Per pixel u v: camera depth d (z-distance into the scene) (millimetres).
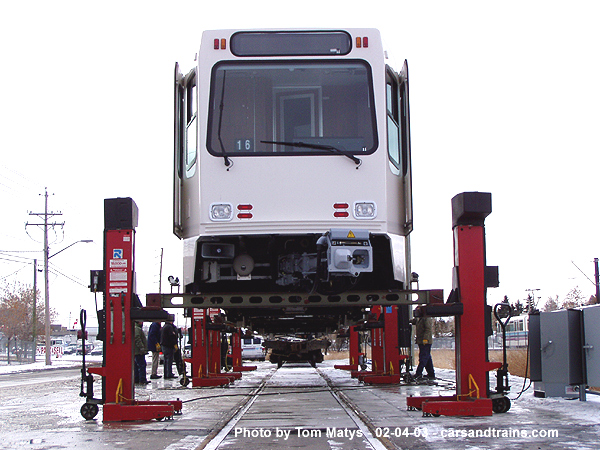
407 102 7594
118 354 7008
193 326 12719
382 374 13008
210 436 5711
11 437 5875
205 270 7453
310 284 7543
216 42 7551
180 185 7645
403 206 7617
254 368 21547
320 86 7496
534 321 8977
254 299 7184
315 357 25547
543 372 8773
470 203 6770
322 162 7277
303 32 7582
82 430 6277
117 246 7000
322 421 6789
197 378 12422
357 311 10523
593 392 9234
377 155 7320
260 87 7488
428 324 12688
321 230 7188
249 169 7270
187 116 7855
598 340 8188
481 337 6941
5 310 65625
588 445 5133
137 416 6871
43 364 36906
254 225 7188
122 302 6973
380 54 7559
